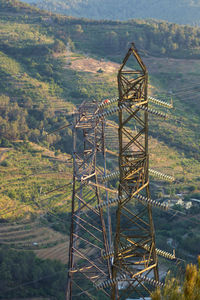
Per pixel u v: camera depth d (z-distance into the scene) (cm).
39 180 12469
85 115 4331
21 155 14588
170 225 8419
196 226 8231
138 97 2414
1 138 15538
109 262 4119
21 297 5900
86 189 11031
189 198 10231
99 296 5712
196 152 15025
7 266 6462
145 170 2484
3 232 8825
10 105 17938
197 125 16988
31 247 8000
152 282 2444
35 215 9925
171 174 12850
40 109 18162
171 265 6631
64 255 7800
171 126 16675
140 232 8038
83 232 8381
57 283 6069
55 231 9000
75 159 4134
